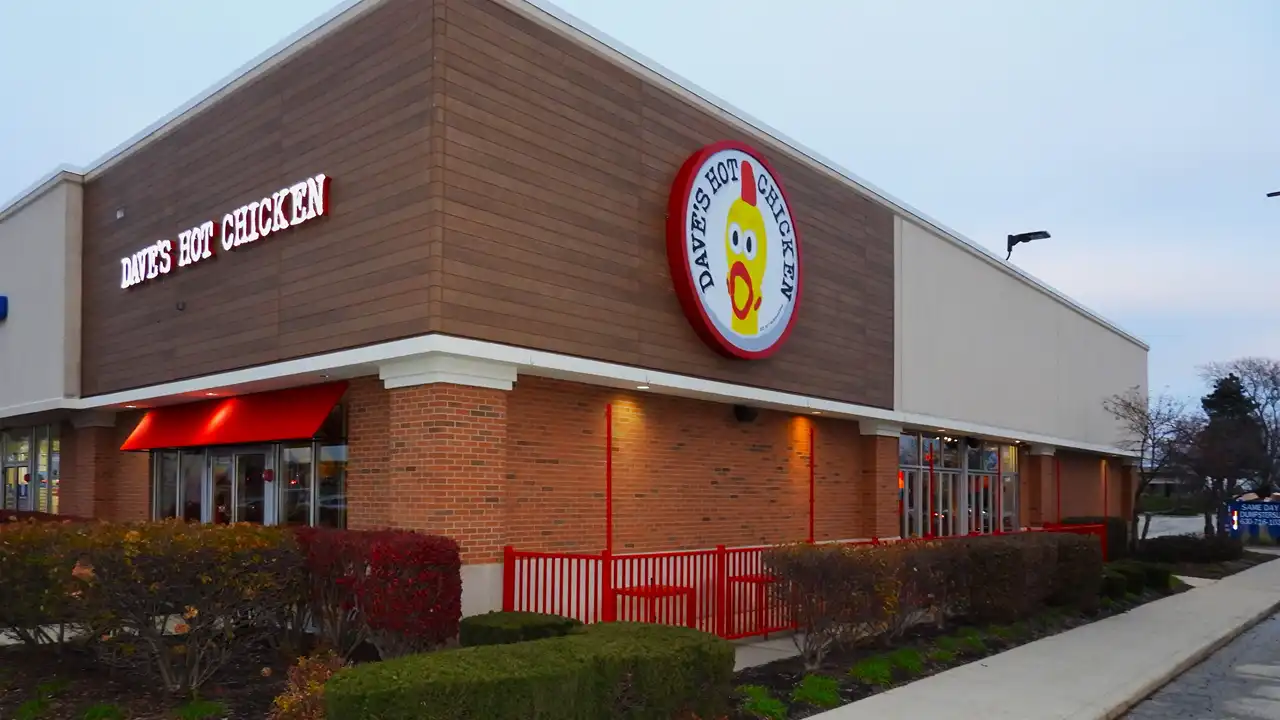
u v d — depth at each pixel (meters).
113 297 16.84
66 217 17.86
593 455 13.97
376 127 11.73
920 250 21.78
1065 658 12.42
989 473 27.41
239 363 13.61
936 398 22.09
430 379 11.12
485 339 11.23
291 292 12.77
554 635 9.12
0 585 9.10
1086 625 15.71
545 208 12.17
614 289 13.09
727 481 16.59
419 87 11.22
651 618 11.12
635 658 7.29
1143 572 20.42
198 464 16.30
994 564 14.19
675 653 7.58
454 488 11.03
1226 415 59.47
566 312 12.32
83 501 18.75
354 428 13.22
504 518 11.66
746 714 8.65
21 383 19.12
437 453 11.00
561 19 12.62
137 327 16.08
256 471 14.98
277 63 13.36
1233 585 23.00
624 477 14.52
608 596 10.87
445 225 10.91
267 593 9.14
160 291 15.52
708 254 14.44
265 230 13.16
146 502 17.44
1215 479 34.59
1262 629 16.48
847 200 18.91
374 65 11.84
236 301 13.77
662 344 13.83
